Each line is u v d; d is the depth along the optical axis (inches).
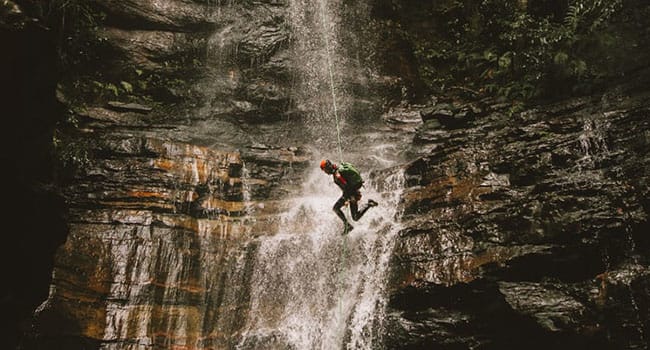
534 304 270.5
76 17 495.2
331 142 547.8
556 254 286.0
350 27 635.5
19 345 288.4
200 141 498.9
